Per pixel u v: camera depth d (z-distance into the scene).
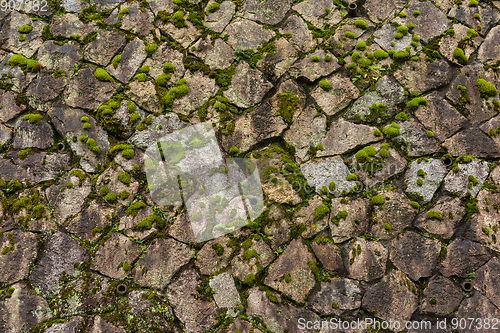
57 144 2.29
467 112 2.37
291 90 2.41
